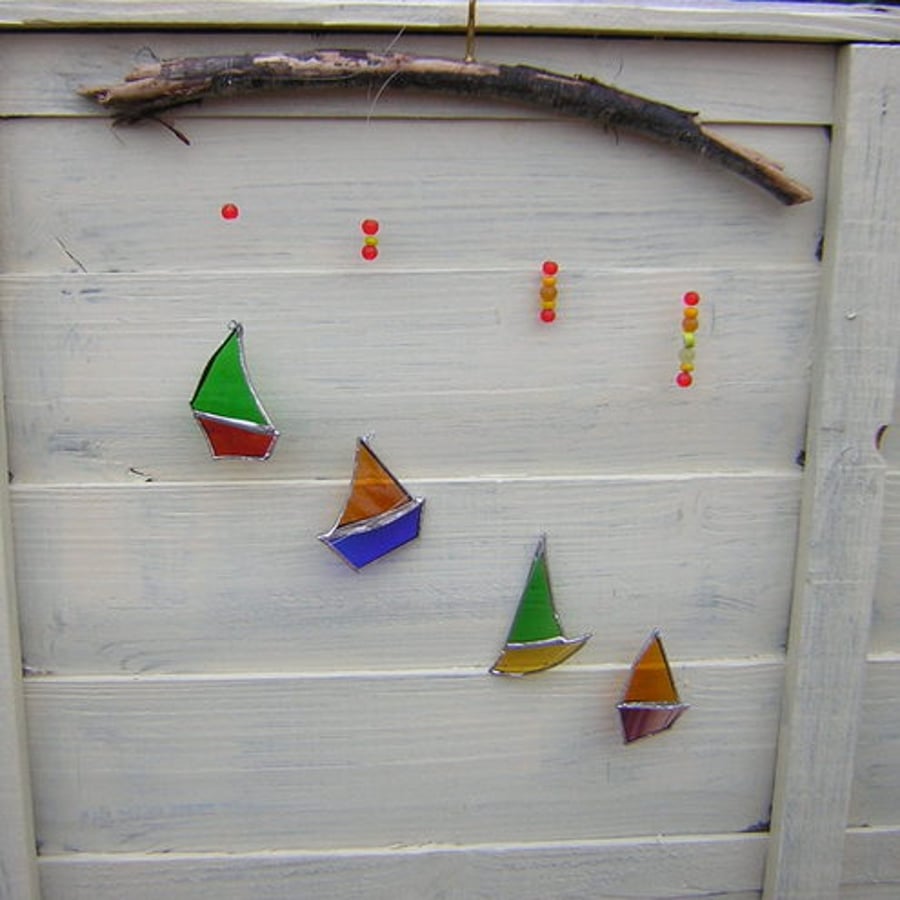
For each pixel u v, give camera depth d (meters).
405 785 0.84
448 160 0.74
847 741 0.84
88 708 0.80
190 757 0.82
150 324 0.75
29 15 0.68
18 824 0.80
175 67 0.69
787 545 0.81
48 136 0.71
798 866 0.86
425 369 0.77
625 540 0.80
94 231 0.73
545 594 0.80
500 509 0.79
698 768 0.85
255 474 0.77
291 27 0.69
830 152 0.75
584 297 0.76
